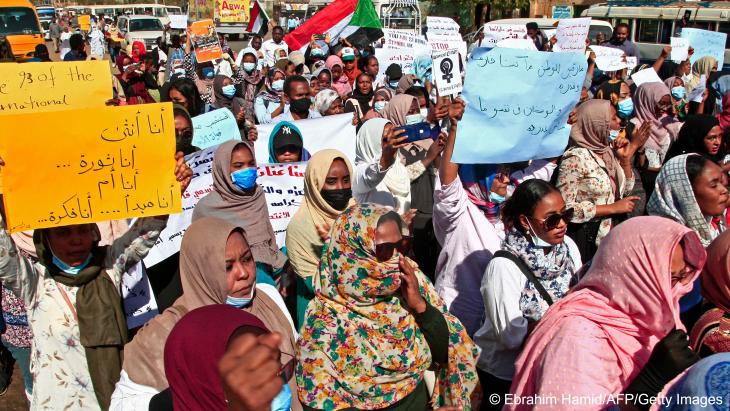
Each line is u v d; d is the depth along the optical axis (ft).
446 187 12.74
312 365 8.43
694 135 18.31
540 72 14.02
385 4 64.75
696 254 8.09
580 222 14.60
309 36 47.11
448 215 12.83
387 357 8.45
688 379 6.07
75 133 8.95
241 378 5.48
